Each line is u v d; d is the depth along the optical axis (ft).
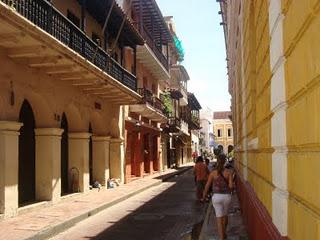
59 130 57.21
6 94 46.09
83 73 57.47
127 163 99.30
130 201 66.74
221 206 33.27
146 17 115.96
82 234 40.37
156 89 140.36
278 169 15.83
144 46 101.86
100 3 68.39
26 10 43.21
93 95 75.00
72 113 67.77
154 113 117.91
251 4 26.61
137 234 40.19
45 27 46.83
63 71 54.70
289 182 13.83
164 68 129.29
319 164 9.67
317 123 9.77
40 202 53.98
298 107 11.93
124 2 99.55
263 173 22.17
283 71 14.16
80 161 68.44
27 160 55.26
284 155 14.46
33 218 45.16
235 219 44.70
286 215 14.38
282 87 14.32
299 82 11.60
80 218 47.73
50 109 56.24
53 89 57.67
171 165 180.75
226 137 363.56
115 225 45.09
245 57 34.24
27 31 40.91
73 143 68.74
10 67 46.96
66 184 68.13
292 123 12.96
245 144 39.27
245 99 36.58
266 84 19.06
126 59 100.68
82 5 63.31
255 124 27.84
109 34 83.25
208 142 336.90
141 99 89.20
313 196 10.32
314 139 10.07
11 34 41.14
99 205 56.29
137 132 113.19
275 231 16.17
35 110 56.03
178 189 88.48
